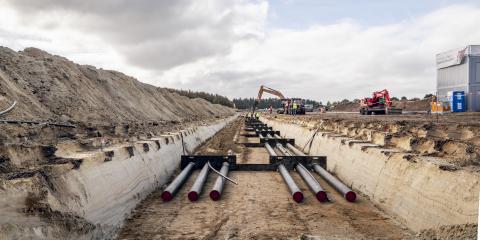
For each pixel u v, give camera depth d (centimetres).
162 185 1135
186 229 734
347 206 880
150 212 845
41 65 1425
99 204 698
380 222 762
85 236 593
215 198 941
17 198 501
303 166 1269
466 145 802
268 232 709
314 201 926
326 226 739
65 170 647
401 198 784
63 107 1255
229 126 4509
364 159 1056
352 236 675
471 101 2595
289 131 2689
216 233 711
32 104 1076
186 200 944
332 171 1306
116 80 2517
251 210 853
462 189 612
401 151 946
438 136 1068
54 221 528
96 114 1410
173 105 4219
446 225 564
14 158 627
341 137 1431
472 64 2612
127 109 2098
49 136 903
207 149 2011
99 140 945
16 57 1350
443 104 2689
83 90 1598
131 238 693
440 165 700
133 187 899
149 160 1101
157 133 1631
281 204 901
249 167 1310
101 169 771
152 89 3647
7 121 812
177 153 1494
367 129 1355
